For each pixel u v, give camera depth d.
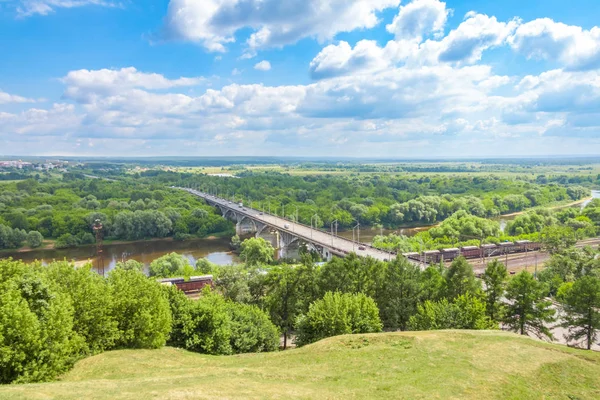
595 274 90.50
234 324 52.75
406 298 63.00
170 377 32.56
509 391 30.34
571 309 57.69
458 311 52.97
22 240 164.50
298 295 66.50
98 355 40.34
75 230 176.12
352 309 52.72
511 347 40.16
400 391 29.12
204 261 116.81
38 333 32.78
